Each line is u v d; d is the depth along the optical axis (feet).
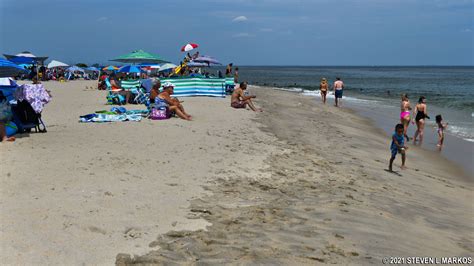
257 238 17.15
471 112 82.43
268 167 29.32
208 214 19.27
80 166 24.61
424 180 33.27
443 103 100.01
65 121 42.09
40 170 23.32
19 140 31.01
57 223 16.57
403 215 22.86
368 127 61.57
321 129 52.85
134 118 43.19
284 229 18.42
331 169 31.37
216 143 34.88
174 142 33.60
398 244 18.22
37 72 131.03
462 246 19.34
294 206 21.79
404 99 53.67
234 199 21.88
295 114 66.08
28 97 32.94
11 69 31.76
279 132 45.44
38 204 18.31
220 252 15.58
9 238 15.01
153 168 25.68
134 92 61.77
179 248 15.61
